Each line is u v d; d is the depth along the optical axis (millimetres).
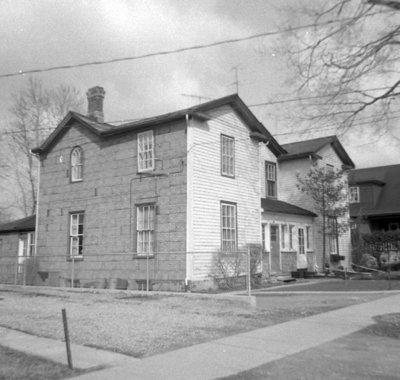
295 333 9141
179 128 17453
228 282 17766
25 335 9484
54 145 21703
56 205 21188
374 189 33281
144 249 17938
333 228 24891
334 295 15383
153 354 7691
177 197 17172
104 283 18812
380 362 6930
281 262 22688
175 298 14930
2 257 23250
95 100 22953
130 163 18734
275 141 22484
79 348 8219
